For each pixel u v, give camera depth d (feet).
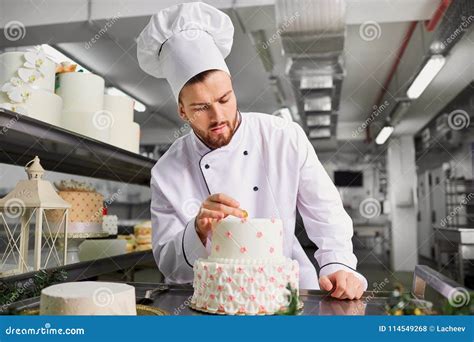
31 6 9.67
